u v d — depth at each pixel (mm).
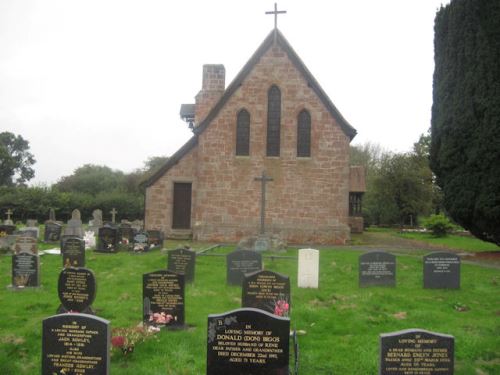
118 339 6957
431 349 5445
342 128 24281
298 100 24422
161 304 8500
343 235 24094
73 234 22297
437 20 21516
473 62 19453
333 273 14414
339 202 24188
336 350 7363
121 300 10383
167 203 25547
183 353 7062
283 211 24297
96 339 5824
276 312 8500
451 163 20109
